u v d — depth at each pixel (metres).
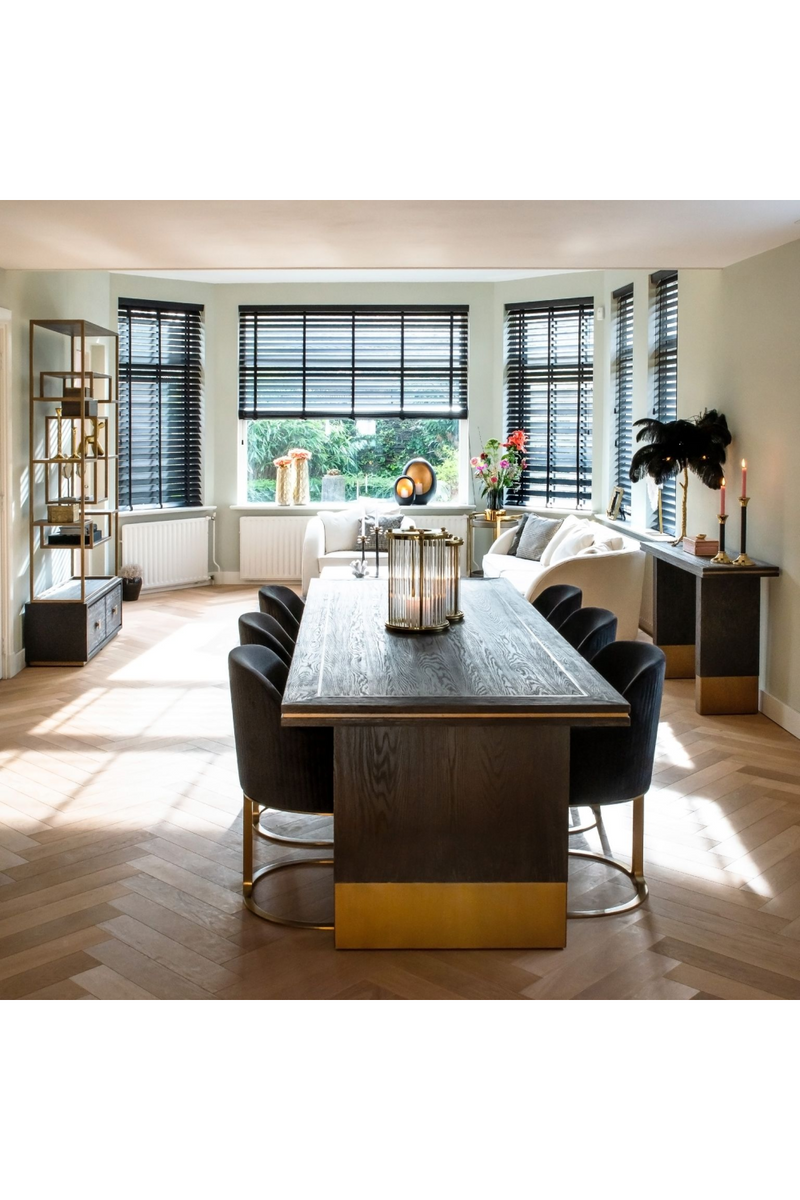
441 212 4.62
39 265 6.08
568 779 3.18
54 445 7.52
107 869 3.80
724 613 5.79
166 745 5.29
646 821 4.29
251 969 3.10
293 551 10.32
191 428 10.22
